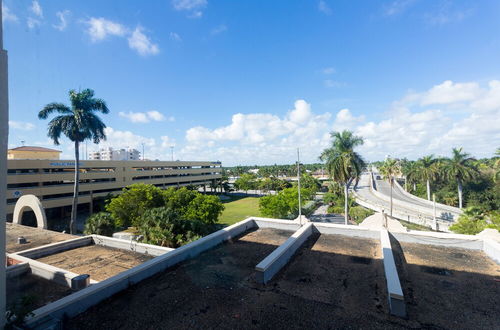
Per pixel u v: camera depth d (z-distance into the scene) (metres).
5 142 3.73
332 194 58.41
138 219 27.69
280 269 7.16
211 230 28.56
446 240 9.16
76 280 9.08
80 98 26.70
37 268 10.53
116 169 47.41
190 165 70.19
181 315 4.82
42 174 35.31
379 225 15.15
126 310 5.00
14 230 18.98
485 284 6.18
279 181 77.12
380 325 4.50
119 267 11.92
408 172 61.22
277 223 12.12
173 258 7.51
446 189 49.69
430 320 4.68
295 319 4.66
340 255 8.30
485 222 24.67
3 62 3.67
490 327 4.46
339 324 4.51
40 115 25.53
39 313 4.21
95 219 22.14
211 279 6.49
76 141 27.38
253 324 4.51
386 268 6.08
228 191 83.25
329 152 30.81
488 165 56.34
